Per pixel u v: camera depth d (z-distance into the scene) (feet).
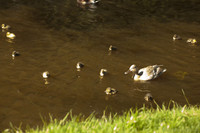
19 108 35.68
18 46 53.98
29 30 61.87
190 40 60.54
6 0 79.92
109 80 44.45
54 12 74.38
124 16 75.56
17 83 41.63
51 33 61.21
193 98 39.91
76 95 39.60
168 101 39.11
